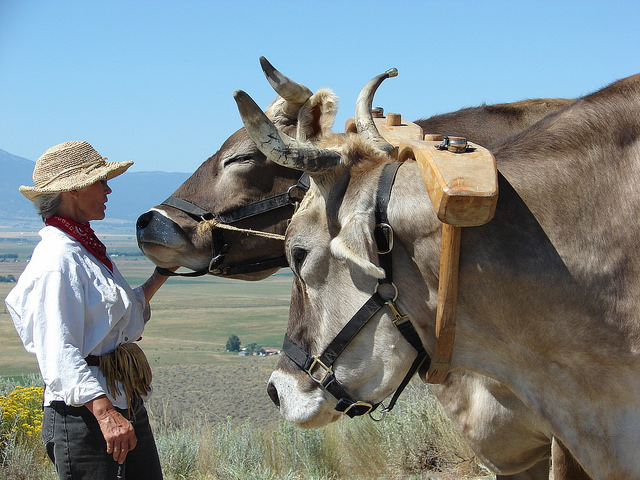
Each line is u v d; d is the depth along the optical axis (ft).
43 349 10.36
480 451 12.88
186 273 17.37
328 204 9.93
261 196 16.76
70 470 10.89
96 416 10.28
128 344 11.57
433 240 9.34
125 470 11.78
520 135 9.87
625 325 8.72
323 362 10.12
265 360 164.25
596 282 8.77
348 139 10.34
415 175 9.59
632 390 8.82
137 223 17.48
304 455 22.30
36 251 10.91
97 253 11.36
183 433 24.03
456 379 12.85
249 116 9.38
